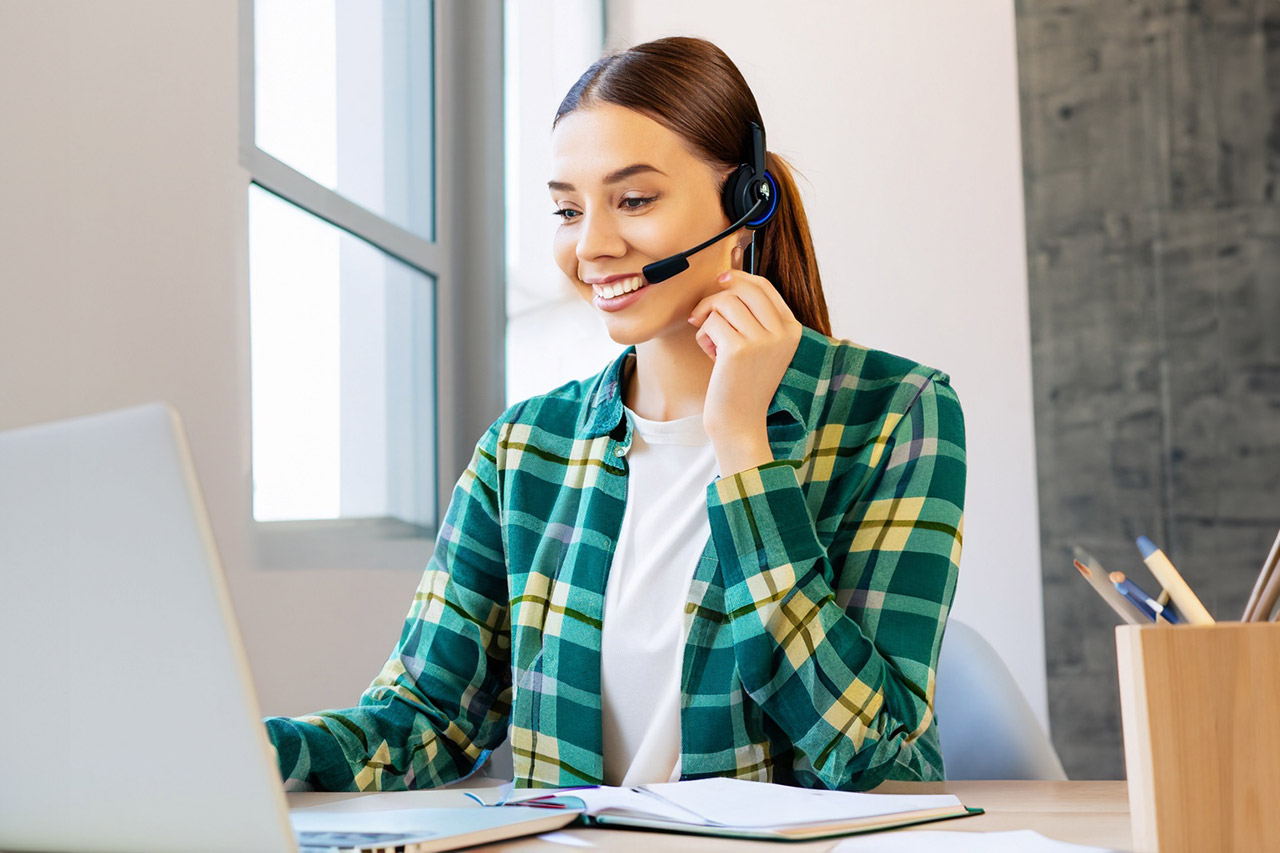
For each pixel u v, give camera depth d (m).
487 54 2.64
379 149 2.35
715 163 1.29
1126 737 0.73
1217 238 3.02
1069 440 2.99
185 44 1.55
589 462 1.38
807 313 1.43
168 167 1.50
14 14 1.26
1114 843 0.76
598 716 1.26
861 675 1.07
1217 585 2.96
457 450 2.55
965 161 2.97
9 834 0.74
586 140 1.26
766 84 3.00
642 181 1.25
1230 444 2.98
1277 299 3.02
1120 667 0.73
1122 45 3.05
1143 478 2.97
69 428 0.65
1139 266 3.02
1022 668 2.91
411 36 2.51
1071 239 3.03
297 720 1.16
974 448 2.94
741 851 0.75
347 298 2.15
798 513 1.11
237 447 1.63
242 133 1.76
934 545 1.19
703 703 1.21
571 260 1.32
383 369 2.29
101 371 1.37
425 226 2.51
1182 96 3.04
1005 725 1.55
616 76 1.28
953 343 2.96
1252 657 0.69
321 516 2.03
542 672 1.30
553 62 2.93
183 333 1.52
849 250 2.97
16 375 1.25
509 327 2.78
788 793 0.93
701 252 1.28
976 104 2.99
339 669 1.85
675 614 1.27
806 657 1.07
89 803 0.70
